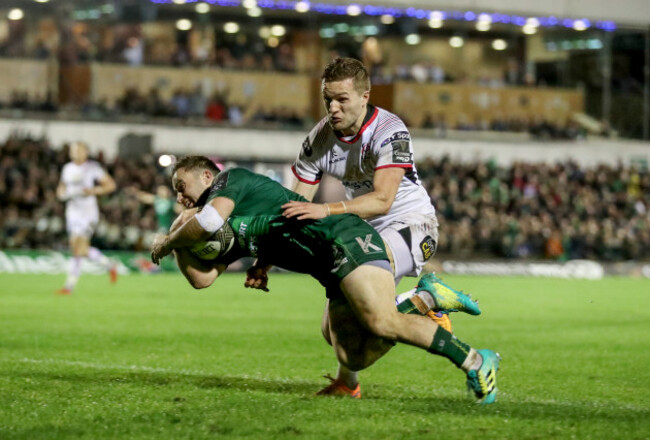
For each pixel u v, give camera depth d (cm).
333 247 1185
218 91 6862
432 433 1006
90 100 6431
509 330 2575
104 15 6844
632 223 6481
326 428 1030
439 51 8081
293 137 6444
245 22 7462
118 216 5103
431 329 1190
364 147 1296
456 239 5862
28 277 4409
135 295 3519
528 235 6059
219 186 1221
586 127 7719
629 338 2378
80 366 1633
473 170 6347
